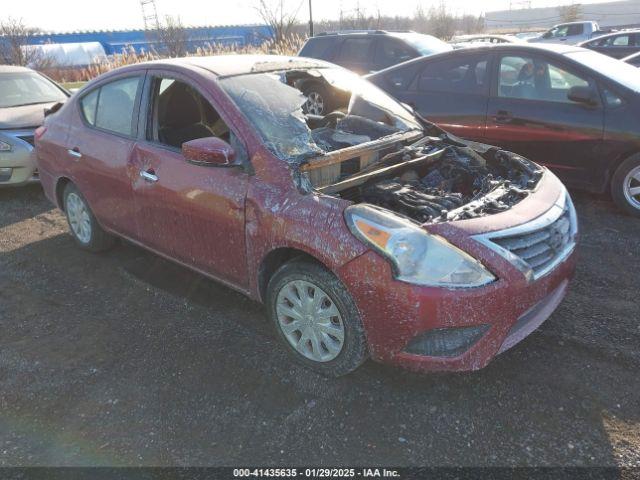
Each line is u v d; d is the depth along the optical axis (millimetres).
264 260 3002
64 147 4336
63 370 3104
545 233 2791
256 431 2592
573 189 5852
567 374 2895
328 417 2660
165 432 2605
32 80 7578
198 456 2457
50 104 7141
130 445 2535
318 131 3881
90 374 3059
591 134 5078
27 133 6266
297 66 4004
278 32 19141
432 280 2463
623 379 2840
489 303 2473
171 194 3412
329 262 2627
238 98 3279
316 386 2881
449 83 6047
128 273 4277
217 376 2994
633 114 4875
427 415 2650
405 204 2977
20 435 2627
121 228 4086
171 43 21047
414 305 2461
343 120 4070
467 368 2562
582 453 2389
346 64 9711
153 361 3152
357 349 2705
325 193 3029
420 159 3564
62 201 4762
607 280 3877
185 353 3213
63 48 24062
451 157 3793
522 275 2545
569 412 2629
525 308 2596
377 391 2828
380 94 4453
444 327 2482
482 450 2432
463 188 3621
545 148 5395
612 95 5012
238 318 3561
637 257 4230
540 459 2367
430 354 2572
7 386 2984
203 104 3953
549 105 5332
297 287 2885
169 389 2906
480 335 2537
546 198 3018
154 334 3426
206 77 3395
